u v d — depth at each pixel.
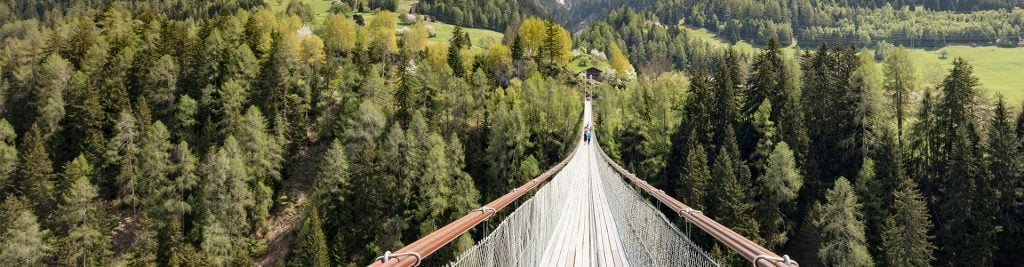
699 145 46.19
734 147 45.31
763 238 37.75
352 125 56.62
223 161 43.50
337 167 47.19
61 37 78.25
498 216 44.28
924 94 45.34
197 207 43.78
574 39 161.75
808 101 51.53
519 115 58.34
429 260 37.22
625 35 193.00
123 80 61.00
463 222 5.13
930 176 41.19
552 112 64.44
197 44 65.62
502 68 91.12
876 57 195.00
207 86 59.81
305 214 44.50
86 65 65.25
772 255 3.35
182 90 61.62
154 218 43.38
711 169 47.72
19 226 37.59
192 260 38.56
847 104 47.34
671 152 54.91
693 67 179.12
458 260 4.56
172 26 76.81
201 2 165.50
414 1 193.62
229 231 42.03
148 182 46.91
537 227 10.12
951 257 33.50
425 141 52.47
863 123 44.25
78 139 52.78
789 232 38.75
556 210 14.63
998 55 156.62
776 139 47.69
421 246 3.64
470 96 64.94
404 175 48.97
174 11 160.12
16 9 174.75
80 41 73.12
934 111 42.81
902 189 35.16
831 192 34.41
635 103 68.75
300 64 74.19
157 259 40.16
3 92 59.88
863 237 32.38
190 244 39.25
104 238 40.31
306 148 58.28
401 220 44.19
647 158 56.56
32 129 48.66
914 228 31.22
